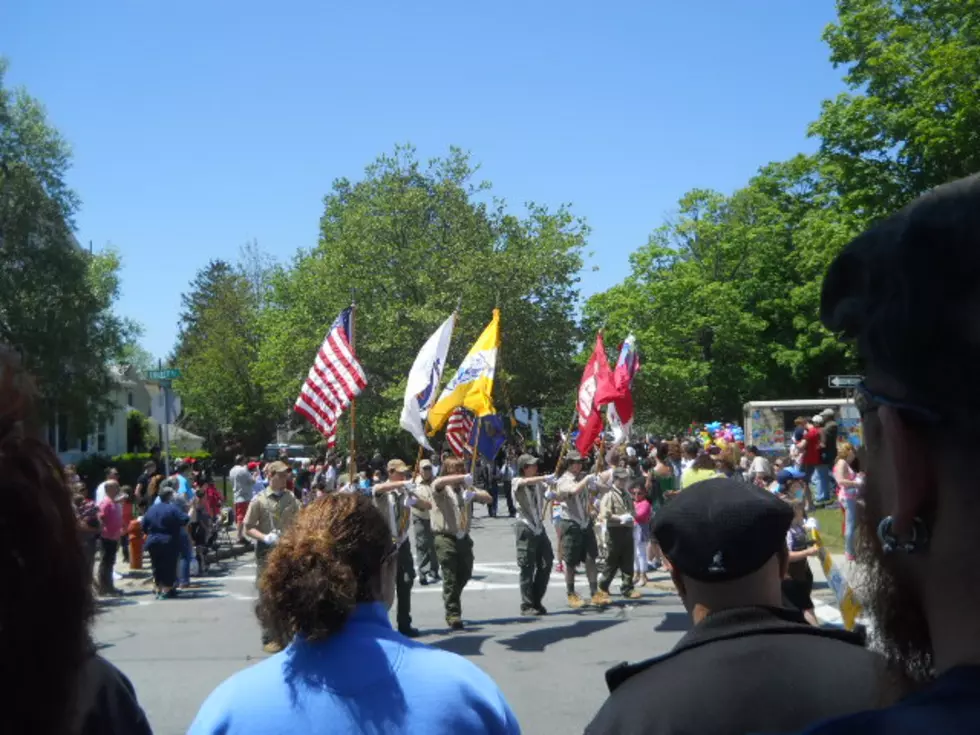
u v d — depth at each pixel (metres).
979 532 0.88
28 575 1.22
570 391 44.88
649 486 16.23
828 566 5.81
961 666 0.89
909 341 0.89
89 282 38.88
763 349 47.84
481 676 2.54
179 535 15.24
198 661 9.98
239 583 17.02
